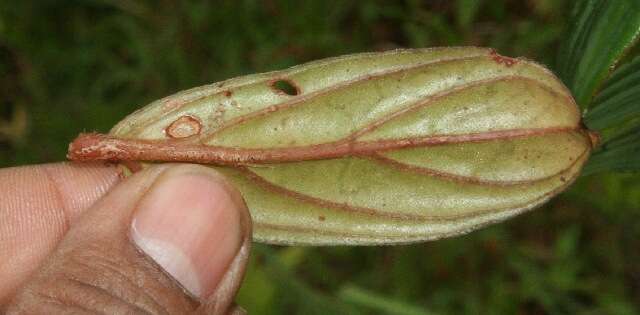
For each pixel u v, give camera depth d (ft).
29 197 0.50
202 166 0.43
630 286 0.70
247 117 0.43
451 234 0.42
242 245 0.43
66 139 0.74
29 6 0.77
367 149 0.42
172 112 0.43
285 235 0.42
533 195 0.42
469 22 0.72
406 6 0.74
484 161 0.42
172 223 0.42
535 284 0.70
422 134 0.42
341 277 0.72
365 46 0.76
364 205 0.42
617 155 0.42
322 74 0.42
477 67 0.42
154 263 0.43
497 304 0.70
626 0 0.40
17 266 0.50
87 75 0.77
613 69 0.40
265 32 0.74
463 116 0.42
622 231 0.70
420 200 0.42
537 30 0.70
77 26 0.78
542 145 0.42
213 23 0.74
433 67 0.42
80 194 0.50
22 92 0.77
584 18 0.41
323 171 0.42
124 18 0.76
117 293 0.42
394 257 0.71
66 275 0.42
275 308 0.67
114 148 0.42
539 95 0.42
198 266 0.43
